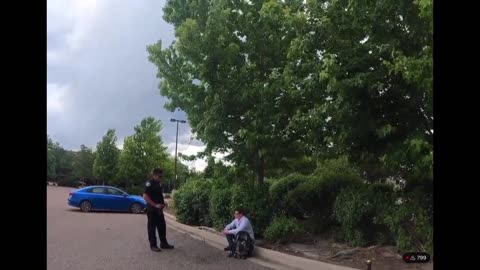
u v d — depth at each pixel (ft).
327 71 27.73
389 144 28.78
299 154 42.37
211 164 47.55
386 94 28.30
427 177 28.19
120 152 200.13
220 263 32.58
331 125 30.50
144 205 86.58
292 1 38.93
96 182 307.58
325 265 28.86
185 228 53.88
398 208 30.14
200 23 44.96
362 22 28.32
